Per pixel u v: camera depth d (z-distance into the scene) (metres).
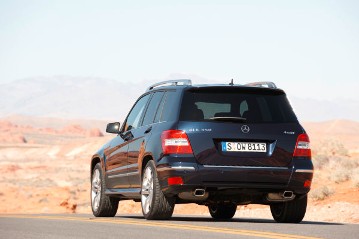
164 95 27.45
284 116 26.02
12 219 27.91
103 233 20.55
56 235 20.08
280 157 25.52
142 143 27.17
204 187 25.14
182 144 25.27
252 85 28.14
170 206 25.89
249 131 25.44
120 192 29.27
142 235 19.84
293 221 27.16
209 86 25.89
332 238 19.34
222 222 25.02
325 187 46.03
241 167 25.16
